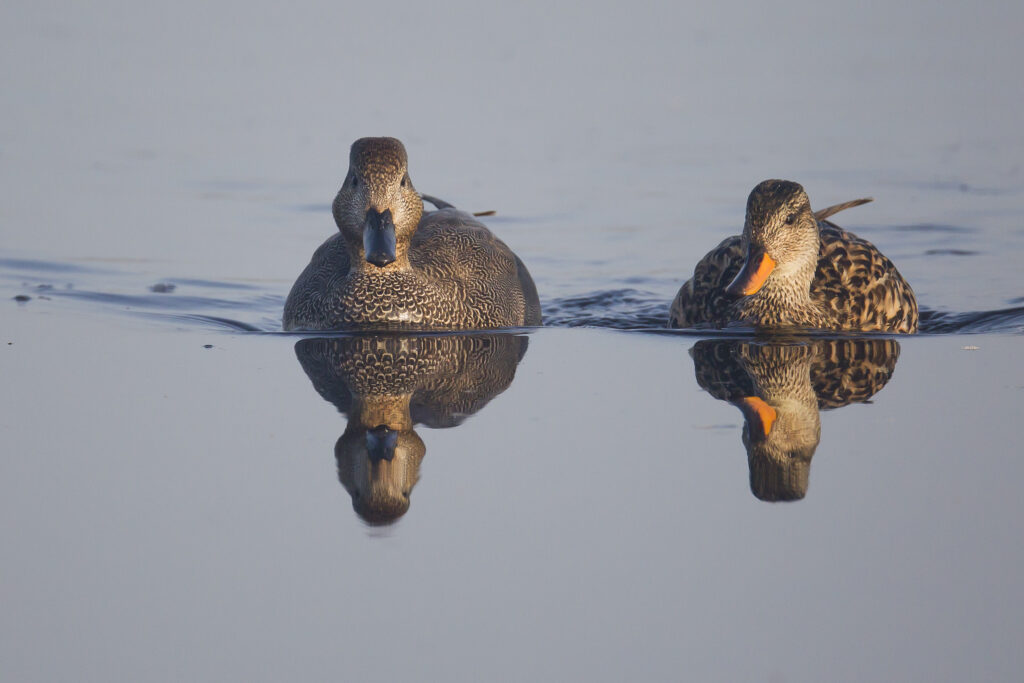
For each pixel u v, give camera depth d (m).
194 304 13.22
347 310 11.88
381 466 8.57
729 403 9.73
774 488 8.24
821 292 11.96
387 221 11.37
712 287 12.25
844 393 9.95
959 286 13.88
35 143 19.84
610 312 13.41
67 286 13.59
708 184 18.34
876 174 18.69
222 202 17.41
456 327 12.13
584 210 17.27
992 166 19.06
